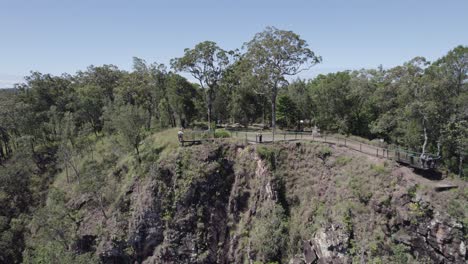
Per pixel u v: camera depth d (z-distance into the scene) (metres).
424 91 35.94
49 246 33.66
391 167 29.08
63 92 69.44
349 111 50.34
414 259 24.80
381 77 49.38
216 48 44.88
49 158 57.16
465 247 23.78
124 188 38.06
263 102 65.25
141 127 43.97
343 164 31.61
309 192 31.55
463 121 36.66
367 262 24.38
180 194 34.00
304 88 64.38
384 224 26.27
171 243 32.91
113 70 77.88
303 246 28.47
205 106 62.81
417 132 39.25
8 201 48.53
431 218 25.25
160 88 57.88
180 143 37.62
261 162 33.59
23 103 59.88
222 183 34.56
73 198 42.16
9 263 40.31
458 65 36.97
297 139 37.06
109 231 35.53
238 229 32.53
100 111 64.69
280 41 41.66
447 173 29.02
